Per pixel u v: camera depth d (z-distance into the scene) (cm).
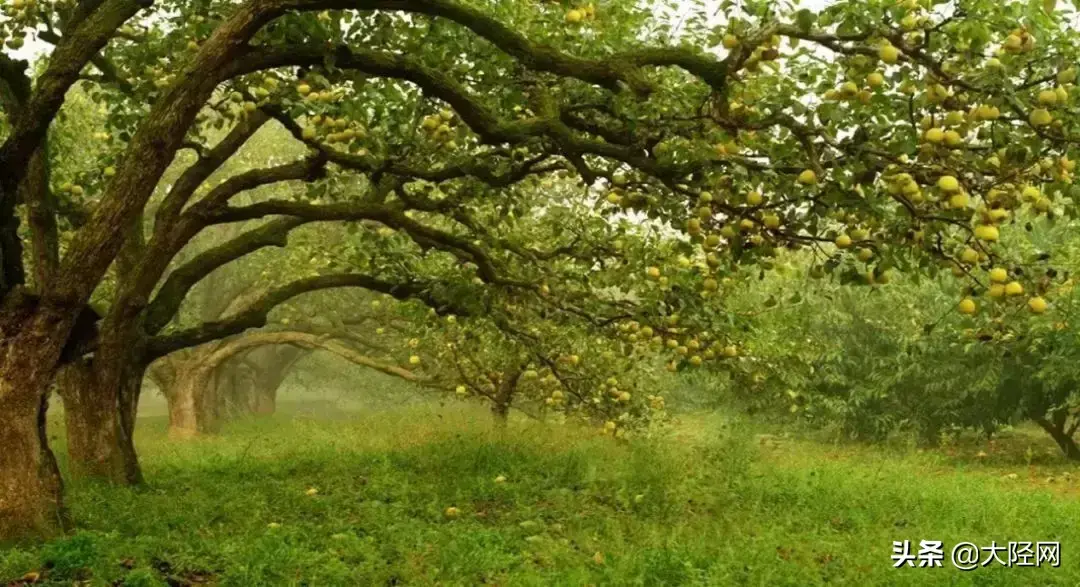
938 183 586
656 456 1210
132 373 1160
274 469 1307
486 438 1502
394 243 1219
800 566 750
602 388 1376
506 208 1123
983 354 1777
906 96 627
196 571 686
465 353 1616
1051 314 1464
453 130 1002
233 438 2130
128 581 615
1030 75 603
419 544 796
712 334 973
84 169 1273
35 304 779
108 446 1126
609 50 930
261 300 1184
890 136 649
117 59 1199
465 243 1110
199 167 1118
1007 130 607
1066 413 1844
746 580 706
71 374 1119
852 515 987
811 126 640
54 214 1084
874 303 1969
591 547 820
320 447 1555
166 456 1611
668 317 969
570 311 1080
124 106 1138
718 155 703
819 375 1983
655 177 786
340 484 1160
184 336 1177
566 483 1185
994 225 595
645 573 700
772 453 1716
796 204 662
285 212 1079
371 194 1120
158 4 1036
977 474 1535
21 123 786
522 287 1112
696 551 773
